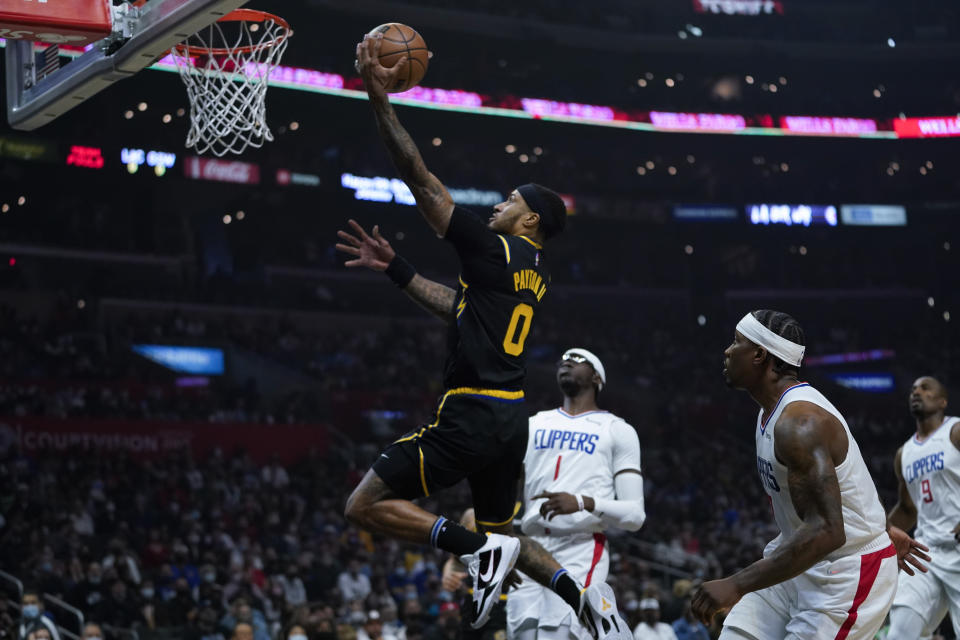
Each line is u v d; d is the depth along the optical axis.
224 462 22.89
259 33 6.55
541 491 5.90
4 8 5.35
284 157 33.69
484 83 35.12
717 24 40.31
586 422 5.96
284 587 16.00
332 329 33.38
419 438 3.84
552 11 37.22
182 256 32.81
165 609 13.55
